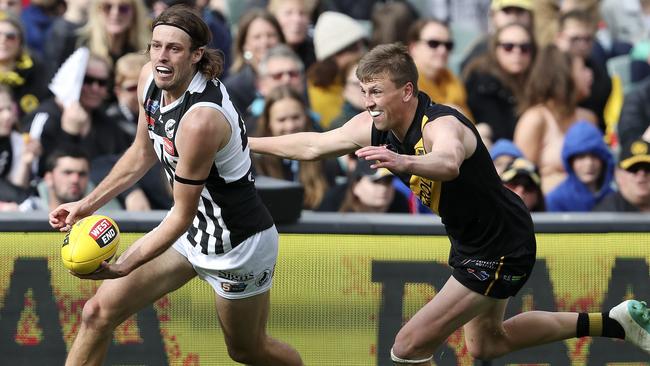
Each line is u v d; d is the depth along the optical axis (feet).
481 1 119.34
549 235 63.46
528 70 91.66
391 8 98.17
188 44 50.67
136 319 62.28
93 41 90.53
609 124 100.99
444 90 92.68
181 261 56.24
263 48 91.40
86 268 51.83
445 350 63.93
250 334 57.98
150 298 56.08
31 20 101.04
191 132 51.06
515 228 55.36
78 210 56.75
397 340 56.39
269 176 78.38
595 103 99.04
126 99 84.99
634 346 64.75
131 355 62.23
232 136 52.95
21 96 88.53
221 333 62.64
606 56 105.29
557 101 90.43
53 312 61.57
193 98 51.55
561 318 60.03
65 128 81.00
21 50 88.48
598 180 80.02
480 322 58.95
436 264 62.95
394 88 52.54
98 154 82.23
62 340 61.67
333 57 93.35
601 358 64.59
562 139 89.92
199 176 51.78
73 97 81.10
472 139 52.90
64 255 51.98
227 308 56.90
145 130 56.08
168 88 51.01
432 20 92.58
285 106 79.20
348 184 76.79
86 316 55.47
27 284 61.41
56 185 74.59
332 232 62.64
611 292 63.87
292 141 57.67
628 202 75.10
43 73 90.02
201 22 51.06
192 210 52.24
